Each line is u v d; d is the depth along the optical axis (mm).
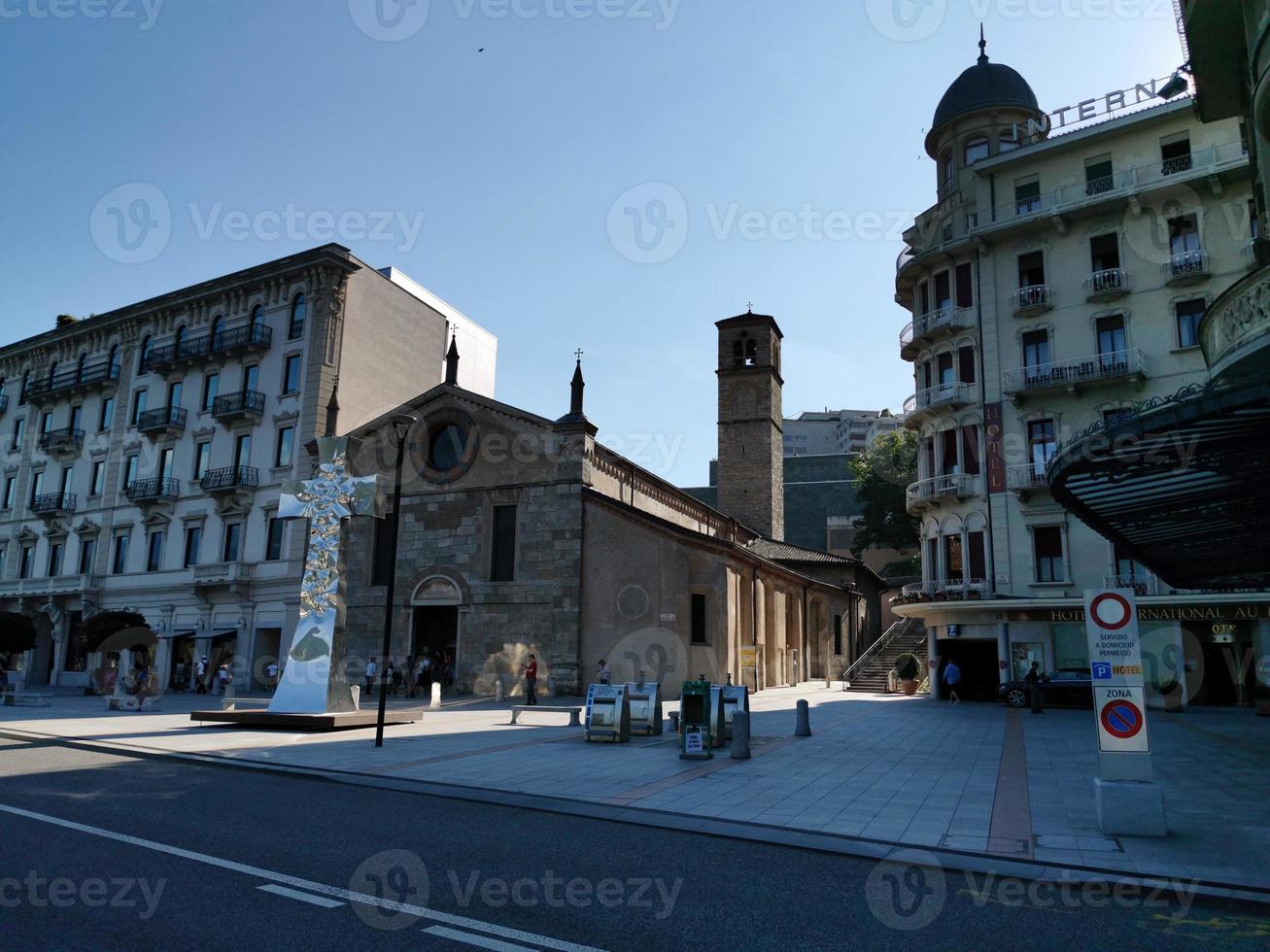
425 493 39344
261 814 11070
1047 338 35562
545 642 35188
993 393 36188
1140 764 10227
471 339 61906
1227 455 11531
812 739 20641
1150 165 33719
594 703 20391
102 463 51031
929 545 38250
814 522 79750
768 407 64250
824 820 10945
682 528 34719
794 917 7051
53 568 51438
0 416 57938
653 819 11094
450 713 28656
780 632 47594
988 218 37469
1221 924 7055
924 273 40094
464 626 36875
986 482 35812
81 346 54094
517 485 37281
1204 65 17156
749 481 63531
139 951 5980
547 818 11320
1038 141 37375
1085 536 33406
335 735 21125
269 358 44625
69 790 12648
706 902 7418
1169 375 32500
